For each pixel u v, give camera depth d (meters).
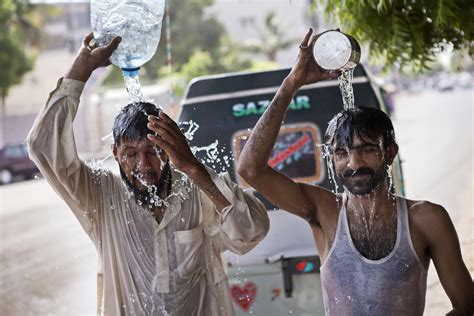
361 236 3.08
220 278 3.34
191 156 3.11
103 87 40.09
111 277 3.26
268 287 4.98
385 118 3.08
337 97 5.52
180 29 44.81
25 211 17.78
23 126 37.03
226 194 3.15
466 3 4.97
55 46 40.34
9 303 8.36
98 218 3.28
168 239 3.22
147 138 3.12
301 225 5.13
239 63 44.19
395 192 5.20
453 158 18.78
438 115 38.22
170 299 3.20
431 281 7.30
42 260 11.10
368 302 3.04
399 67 5.65
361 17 5.37
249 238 3.25
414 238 3.05
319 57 3.09
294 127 5.48
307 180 5.46
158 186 3.20
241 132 5.57
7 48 31.88
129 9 3.33
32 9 35.91
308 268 4.93
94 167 3.37
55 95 3.14
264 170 3.20
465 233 9.45
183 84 36.91
